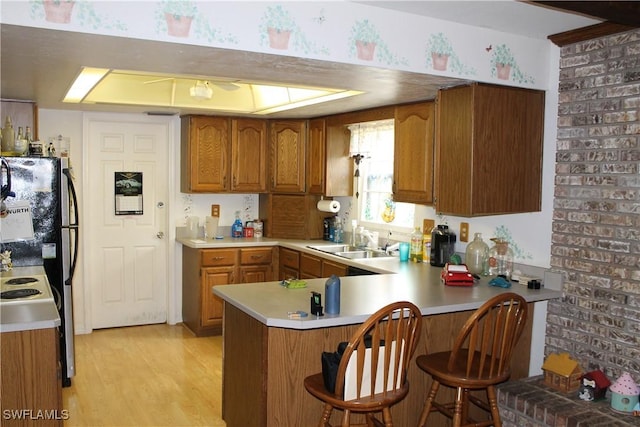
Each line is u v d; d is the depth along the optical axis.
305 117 5.20
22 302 2.63
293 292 3.05
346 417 2.33
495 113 3.16
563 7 2.23
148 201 5.43
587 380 2.84
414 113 3.79
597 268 3.04
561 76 3.24
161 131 5.41
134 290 5.45
